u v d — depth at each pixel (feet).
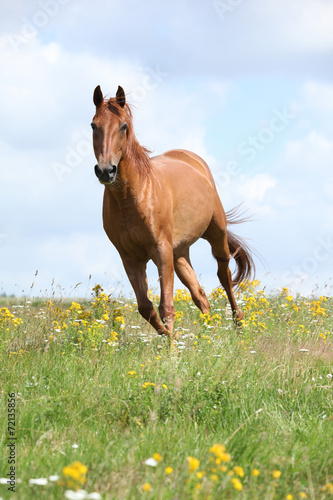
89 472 11.80
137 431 15.20
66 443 14.15
